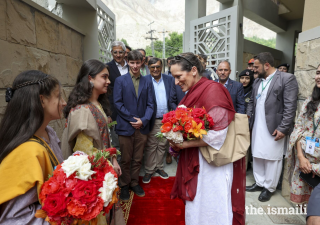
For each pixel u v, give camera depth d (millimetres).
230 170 1474
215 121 1333
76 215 756
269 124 2396
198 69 1521
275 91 2373
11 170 814
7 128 888
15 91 920
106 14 4258
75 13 3684
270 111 2400
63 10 3697
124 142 2447
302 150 1945
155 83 3137
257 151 2525
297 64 2381
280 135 2311
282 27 7859
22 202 806
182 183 1520
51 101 966
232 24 4281
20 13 1996
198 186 1448
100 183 882
